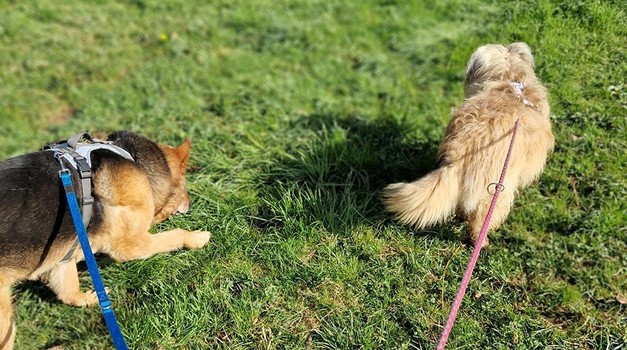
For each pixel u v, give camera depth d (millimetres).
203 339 2299
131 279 2455
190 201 2650
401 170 2723
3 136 3250
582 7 2855
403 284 2367
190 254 2484
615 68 2711
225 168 2793
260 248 2490
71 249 2246
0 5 4113
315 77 3369
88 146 2312
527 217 2490
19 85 3531
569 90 2697
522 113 2309
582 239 2396
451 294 2334
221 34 3723
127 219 2336
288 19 3730
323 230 2516
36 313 2455
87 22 3930
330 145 2818
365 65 3379
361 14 3695
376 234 2502
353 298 2346
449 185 2293
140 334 2303
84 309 2441
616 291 2295
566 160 2566
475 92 2467
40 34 3816
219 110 3176
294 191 2650
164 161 2465
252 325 2312
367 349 2219
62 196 2193
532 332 2227
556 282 2344
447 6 3518
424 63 3293
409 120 2934
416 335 2250
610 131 2596
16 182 2150
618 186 2471
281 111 3117
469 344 2217
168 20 3865
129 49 3689
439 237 2471
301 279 2393
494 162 2268
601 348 2182
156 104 3244
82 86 3492
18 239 2143
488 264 2387
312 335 2285
